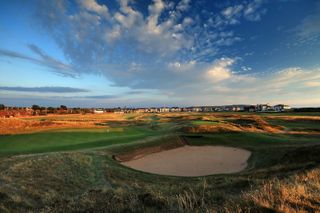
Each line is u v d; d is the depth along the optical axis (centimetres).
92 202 704
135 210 607
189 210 554
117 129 5006
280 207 477
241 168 2548
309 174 861
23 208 955
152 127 6212
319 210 473
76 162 2048
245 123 6306
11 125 4559
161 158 2958
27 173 1620
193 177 2117
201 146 3681
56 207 736
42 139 3338
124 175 1970
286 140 3925
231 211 491
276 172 1593
